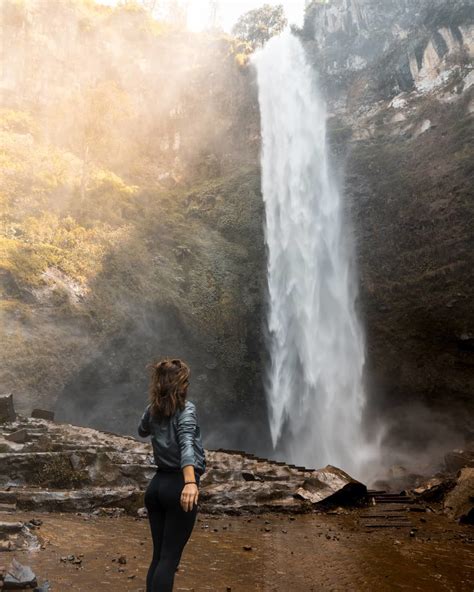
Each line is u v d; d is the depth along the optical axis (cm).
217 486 967
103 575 457
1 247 2336
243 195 3978
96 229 2859
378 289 3569
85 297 2456
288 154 4347
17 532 564
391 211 3772
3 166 2920
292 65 4841
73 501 798
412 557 648
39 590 382
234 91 4694
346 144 4256
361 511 980
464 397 3180
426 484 1189
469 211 3297
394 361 3447
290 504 939
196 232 3591
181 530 296
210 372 3067
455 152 3603
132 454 998
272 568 552
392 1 4731
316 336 3738
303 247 3975
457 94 3853
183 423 310
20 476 896
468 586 534
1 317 2095
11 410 1269
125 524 731
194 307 3072
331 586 502
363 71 4728
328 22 5069
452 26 4141
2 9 3941
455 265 3203
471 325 3111
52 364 2127
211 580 486
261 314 3481
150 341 2692
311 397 3581
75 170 3338
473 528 884
